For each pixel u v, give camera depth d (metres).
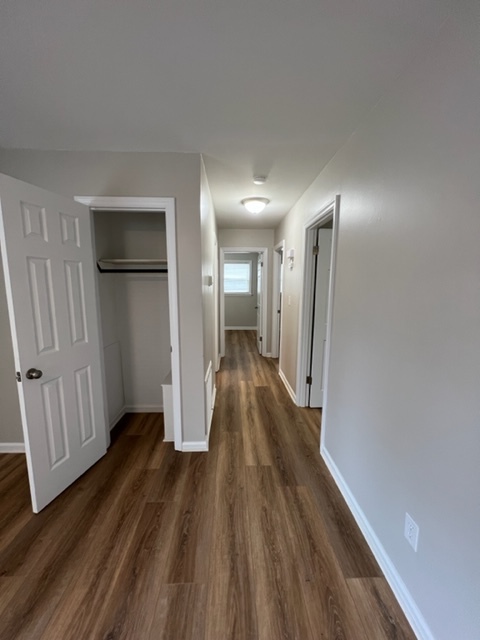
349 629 1.14
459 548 0.94
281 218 4.15
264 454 2.29
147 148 1.96
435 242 1.05
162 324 2.87
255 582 1.31
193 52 1.15
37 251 1.66
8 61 1.19
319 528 1.61
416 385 1.16
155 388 2.98
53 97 1.43
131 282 2.80
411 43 1.09
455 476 0.96
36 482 1.68
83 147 1.94
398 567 1.27
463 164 0.92
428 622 1.08
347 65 1.21
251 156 2.08
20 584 1.30
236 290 8.09
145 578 1.33
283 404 3.26
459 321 0.94
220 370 4.52
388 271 1.36
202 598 1.25
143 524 1.62
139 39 1.08
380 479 1.42
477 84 0.87
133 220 2.73
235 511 1.72
